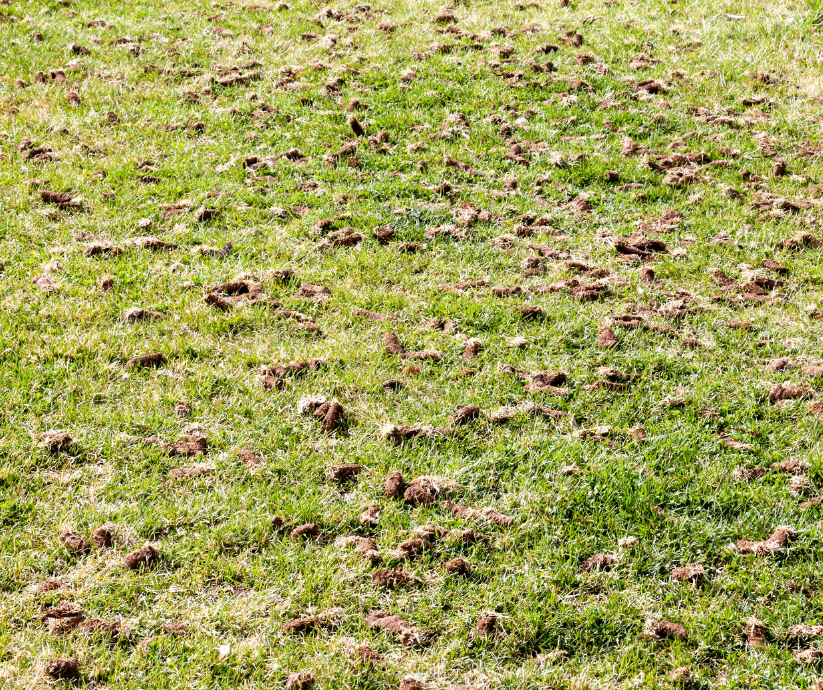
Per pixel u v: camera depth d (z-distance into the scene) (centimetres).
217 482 424
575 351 527
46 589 368
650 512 420
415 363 507
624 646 361
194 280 567
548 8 1044
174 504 410
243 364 499
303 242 617
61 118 760
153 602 370
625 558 398
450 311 553
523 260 609
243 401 474
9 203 630
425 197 679
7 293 540
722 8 1041
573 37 952
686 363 518
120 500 412
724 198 694
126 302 542
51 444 432
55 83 827
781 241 634
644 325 547
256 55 913
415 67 888
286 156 725
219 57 904
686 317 557
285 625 362
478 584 385
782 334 545
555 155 736
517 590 380
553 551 400
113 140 734
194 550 390
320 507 414
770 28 991
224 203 655
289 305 552
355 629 364
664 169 730
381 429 458
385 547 398
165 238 611
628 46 949
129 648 350
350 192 681
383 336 529
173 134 753
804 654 357
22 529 394
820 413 480
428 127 778
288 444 449
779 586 388
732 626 370
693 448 457
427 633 363
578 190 698
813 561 400
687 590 385
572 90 855
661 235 647
